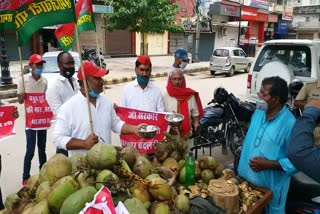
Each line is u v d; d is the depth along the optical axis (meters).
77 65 8.93
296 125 2.07
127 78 14.99
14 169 5.12
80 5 3.81
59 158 2.05
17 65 17.47
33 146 4.48
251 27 32.84
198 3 24.62
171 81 4.08
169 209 1.97
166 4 16.30
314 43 5.93
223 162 5.68
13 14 2.77
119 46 23.78
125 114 3.62
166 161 2.66
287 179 2.69
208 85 14.37
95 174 1.96
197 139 5.41
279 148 2.60
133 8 15.32
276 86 2.55
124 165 2.09
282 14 36.88
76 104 2.90
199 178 2.62
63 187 1.77
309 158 1.92
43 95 4.42
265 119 2.71
